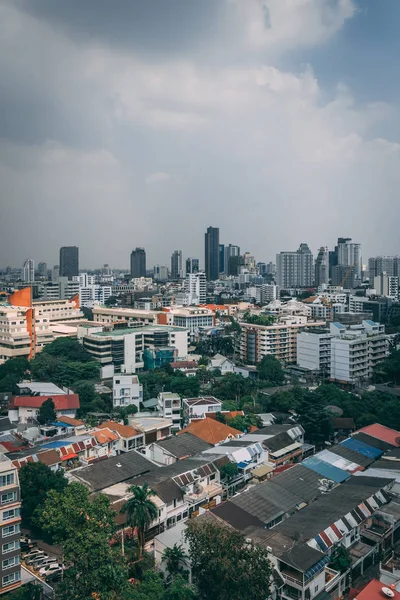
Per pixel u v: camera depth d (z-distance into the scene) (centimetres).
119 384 14525
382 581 6619
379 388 16788
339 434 12812
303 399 12775
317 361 19938
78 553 6088
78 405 13312
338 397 14850
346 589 7038
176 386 15788
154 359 19688
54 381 17012
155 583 6328
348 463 10081
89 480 8919
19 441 11100
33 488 8450
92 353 19575
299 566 6388
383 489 8769
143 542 7550
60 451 10131
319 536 7144
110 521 6669
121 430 11588
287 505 8338
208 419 12169
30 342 19600
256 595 5931
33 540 8094
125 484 8938
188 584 6481
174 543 7212
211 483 9481
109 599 5775
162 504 8231
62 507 6700
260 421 13088
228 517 7725
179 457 10375
